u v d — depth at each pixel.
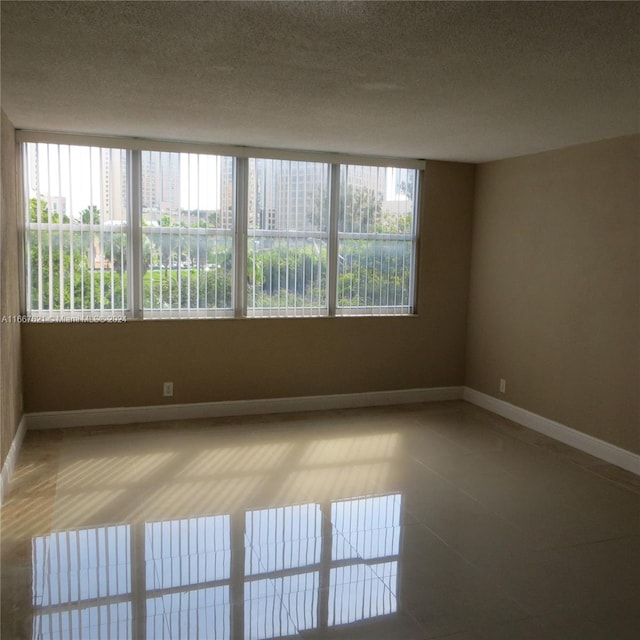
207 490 4.07
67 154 5.02
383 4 2.22
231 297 5.65
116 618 2.70
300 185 5.73
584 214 4.95
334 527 3.61
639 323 4.49
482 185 6.20
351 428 5.50
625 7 2.20
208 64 3.01
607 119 4.04
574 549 3.41
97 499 3.89
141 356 5.42
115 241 5.25
